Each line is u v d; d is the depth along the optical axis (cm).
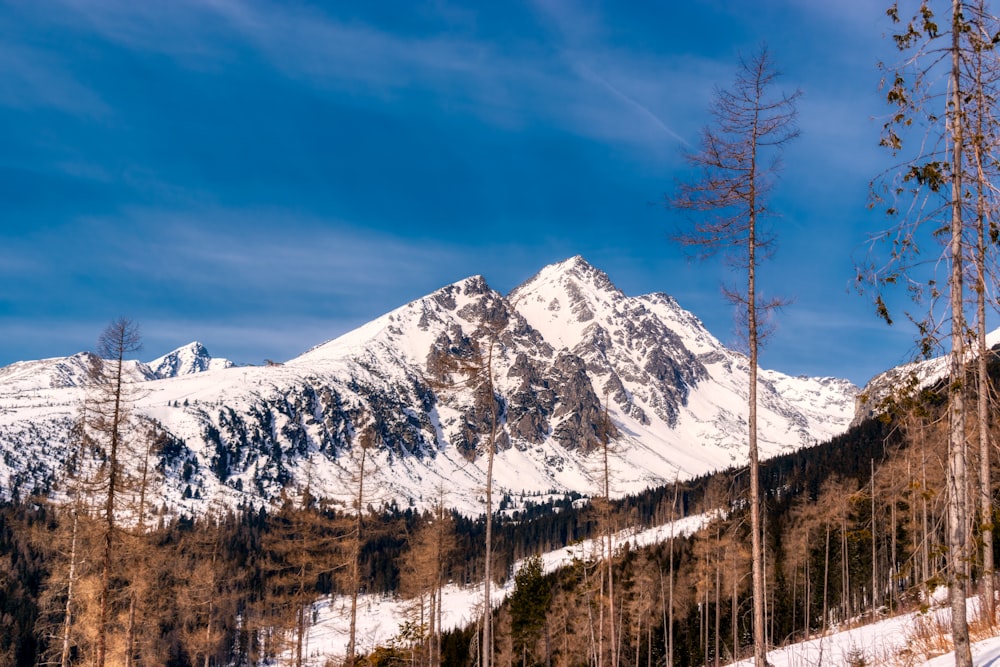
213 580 4188
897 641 1875
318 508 3322
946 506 1070
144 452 2784
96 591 2691
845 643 2209
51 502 2619
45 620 3353
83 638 2905
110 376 2461
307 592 3425
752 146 1717
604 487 3900
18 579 5403
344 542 3142
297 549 3272
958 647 1032
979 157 1056
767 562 5450
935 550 1078
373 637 5209
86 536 2572
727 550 4828
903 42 1096
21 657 5131
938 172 1038
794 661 2153
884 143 1100
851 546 5506
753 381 1708
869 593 5591
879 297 1078
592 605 5078
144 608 3303
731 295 1722
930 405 1047
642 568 5672
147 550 2827
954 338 1036
